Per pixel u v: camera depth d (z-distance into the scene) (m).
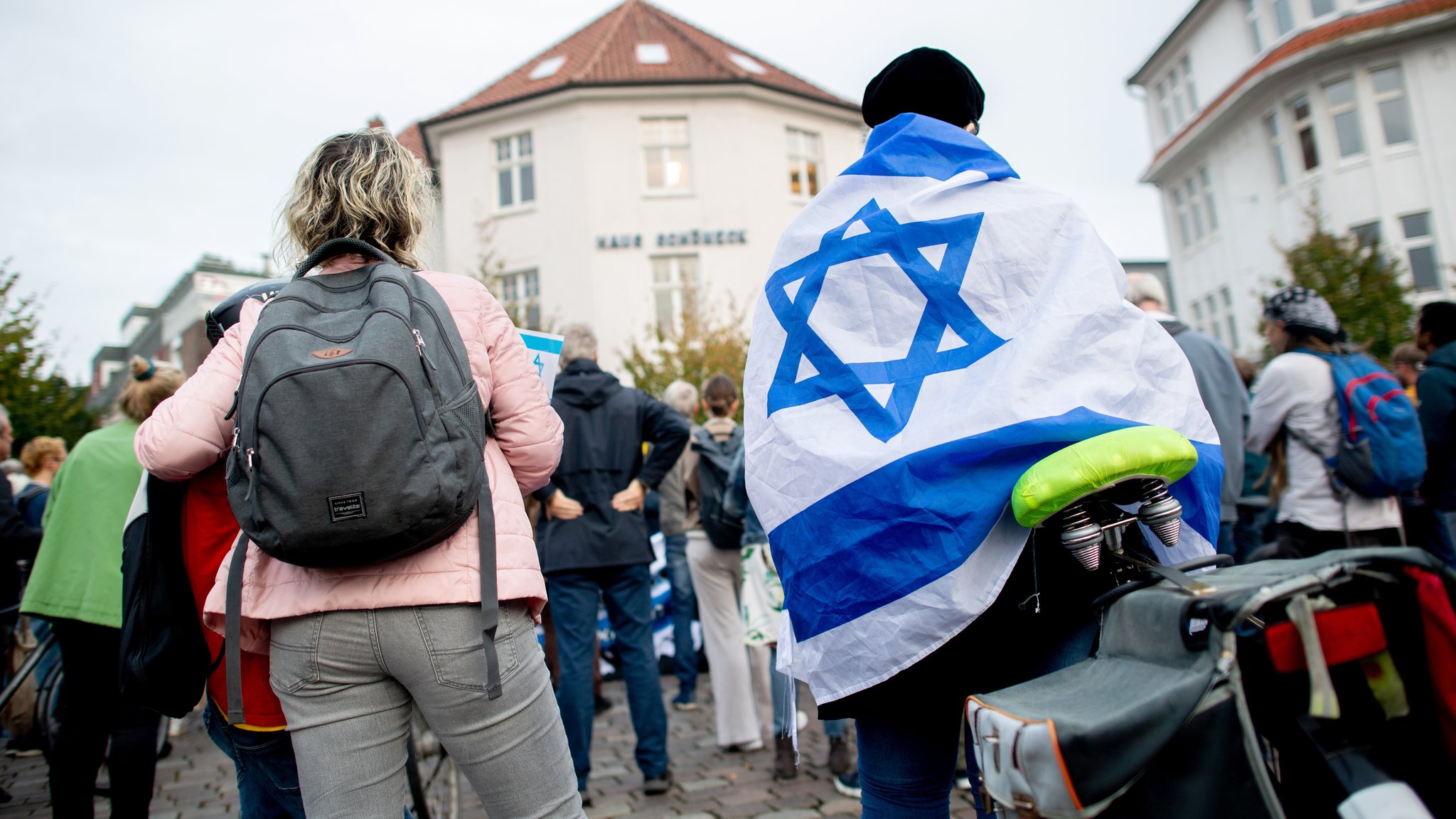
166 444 1.63
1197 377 4.29
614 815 3.69
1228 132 21.36
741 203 20.12
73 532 3.16
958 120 1.86
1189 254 23.52
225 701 1.96
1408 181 18.09
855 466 1.47
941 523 1.39
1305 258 15.23
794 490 1.55
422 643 1.58
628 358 19.44
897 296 1.57
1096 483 1.30
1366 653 1.14
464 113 20.53
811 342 1.61
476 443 1.58
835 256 1.63
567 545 3.86
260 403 1.45
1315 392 3.69
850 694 1.47
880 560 1.42
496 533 1.68
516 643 1.68
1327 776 1.16
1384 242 18.19
